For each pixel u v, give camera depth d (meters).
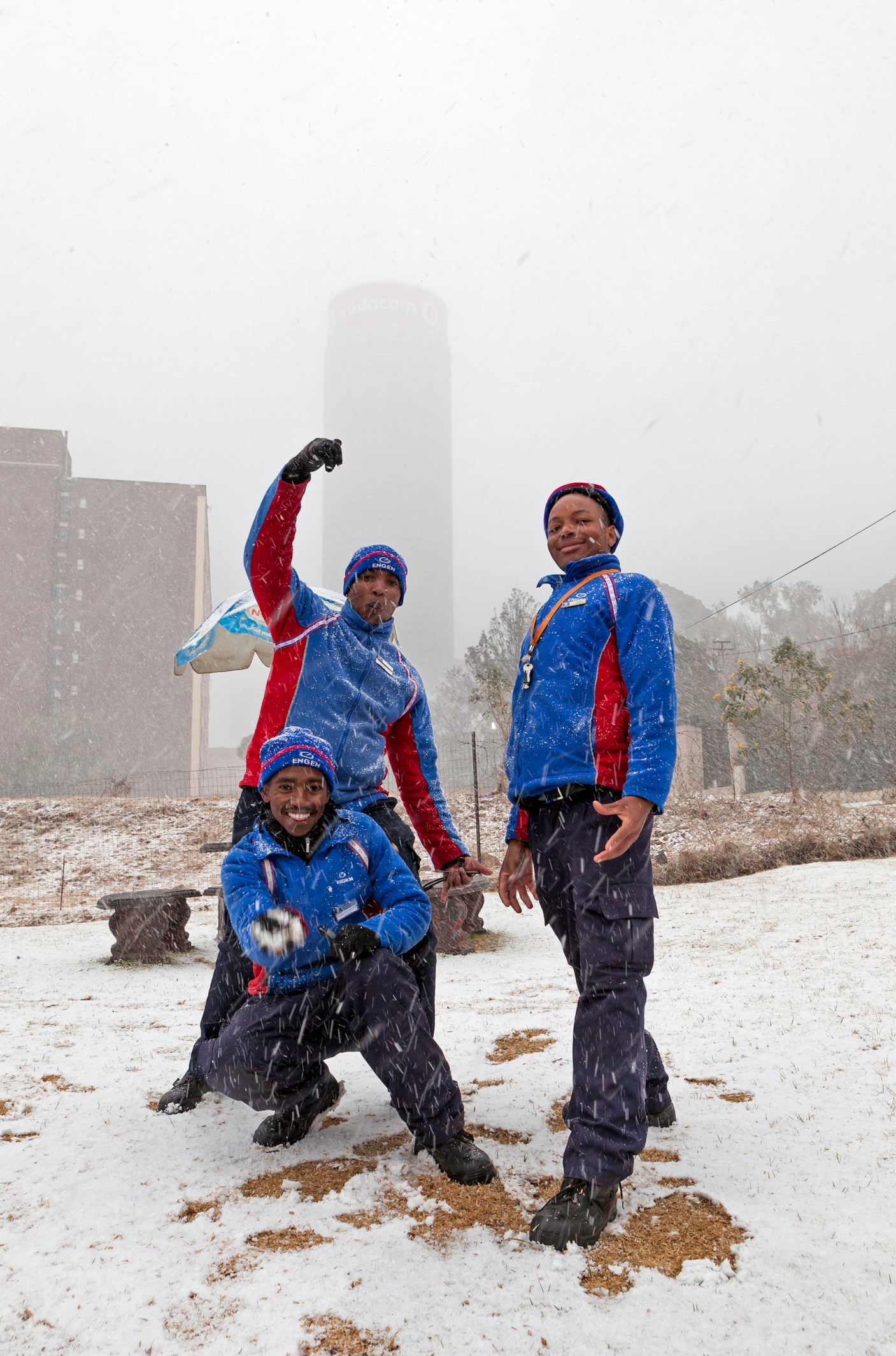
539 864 2.15
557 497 2.42
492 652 30.02
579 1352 1.32
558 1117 2.39
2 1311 1.46
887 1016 3.38
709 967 5.05
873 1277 1.49
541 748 2.08
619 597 2.09
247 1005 2.17
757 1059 2.91
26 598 70.31
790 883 10.28
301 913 2.11
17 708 68.12
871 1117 2.28
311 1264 1.59
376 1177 1.97
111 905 6.78
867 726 24.17
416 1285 1.51
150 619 72.62
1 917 10.90
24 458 73.00
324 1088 2.32
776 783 28.64
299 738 2.21
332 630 2.54
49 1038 3.65
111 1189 1.95
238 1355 1.33
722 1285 1.49
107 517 74.00
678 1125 2.31
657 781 1.84
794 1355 1.29
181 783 47.81
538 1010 4.17
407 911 2.16
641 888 1.94
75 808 19.34
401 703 2.72
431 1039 2.03
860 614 51.69
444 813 2.78
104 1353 1.34
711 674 37.19
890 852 12.94
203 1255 1.64
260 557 2.40
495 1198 1.87
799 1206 1.79
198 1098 2.59
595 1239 1.66
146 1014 4.37
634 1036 1.82
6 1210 1.85
